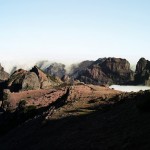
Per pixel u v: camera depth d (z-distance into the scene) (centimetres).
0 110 12106
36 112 7731
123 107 4116
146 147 2242
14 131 5966
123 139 2656
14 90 17012
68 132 3891
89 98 6444
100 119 3962
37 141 4222
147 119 3020
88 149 2825
